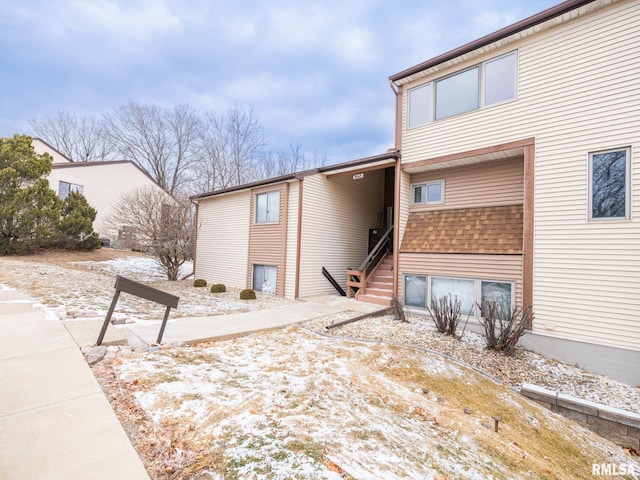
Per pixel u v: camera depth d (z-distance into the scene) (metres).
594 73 5.99
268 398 3.33
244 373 4.02
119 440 2.33
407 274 8.70
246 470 2.13
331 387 3.92
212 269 14.00
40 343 4.17
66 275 10.15
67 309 6.18
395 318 8.00
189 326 6.05
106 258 16.17
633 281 5.48
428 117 8.34
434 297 8.18
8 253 12.99
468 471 2.61
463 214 8.27
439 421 3.56
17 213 12.91
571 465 3.31
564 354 6.04
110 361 3.87
